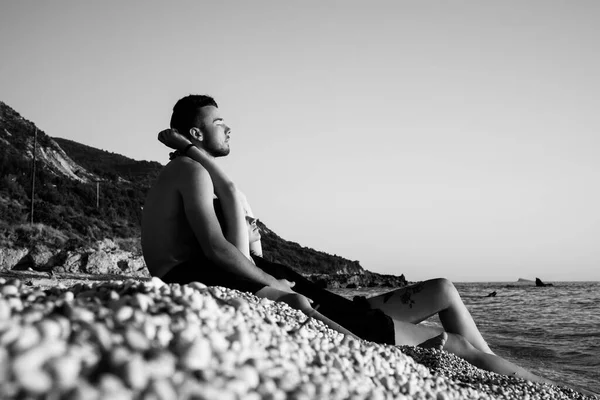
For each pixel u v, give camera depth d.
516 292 61.59
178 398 1.11
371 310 3.61
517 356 9.74
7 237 45.25
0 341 1.05
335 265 109.88
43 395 0.94
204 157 3.82
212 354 1.44
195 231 3.44
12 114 87.38
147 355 1.22
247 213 4.41
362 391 1.84
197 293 1.95
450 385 2.55
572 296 46.28
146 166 129.62
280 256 104.81
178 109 4.12
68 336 1.22
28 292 1.80
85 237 52.19
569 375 7.25
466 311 3.98
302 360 1.83
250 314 2.08
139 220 67.00
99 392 0.98
